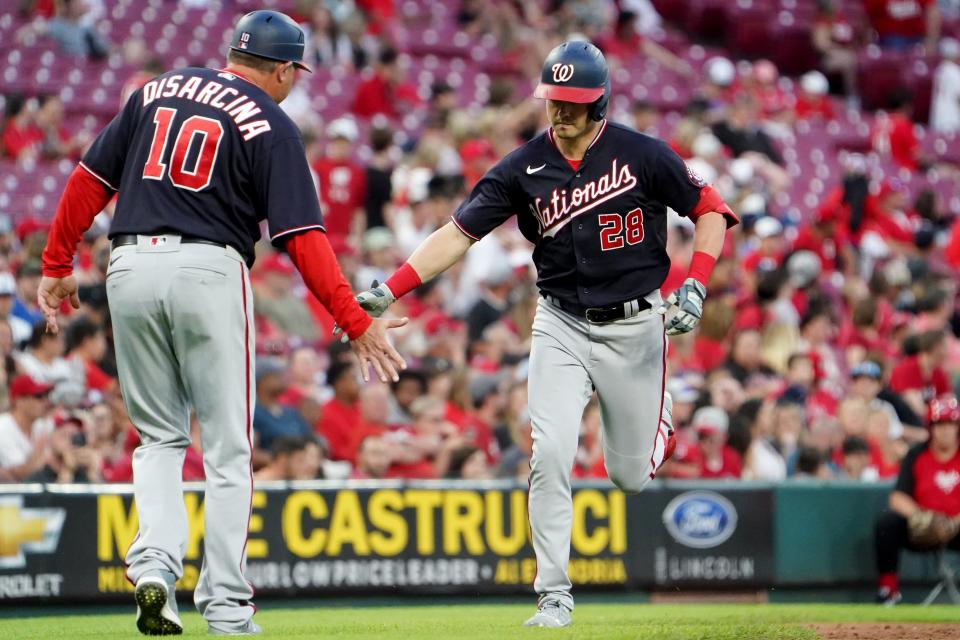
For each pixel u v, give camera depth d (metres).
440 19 63.81
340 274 16.36
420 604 27.11
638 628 18.22
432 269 18.44
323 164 42.19
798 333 41.03
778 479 31.12
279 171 16.27
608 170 17.97
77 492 25.27
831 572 29.88
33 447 27.23
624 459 19.36
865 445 34.00
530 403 18.48
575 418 18.25
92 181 16.86
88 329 30.19
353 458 31.38
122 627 20.17
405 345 36.84
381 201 42.91
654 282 18.41
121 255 16.30
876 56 69.69
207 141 16.25
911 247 49.66
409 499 27.22
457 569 27.41
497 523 27.72
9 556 24.73
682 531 28.86
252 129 16.36
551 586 18.20
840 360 42.75
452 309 39.72
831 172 56.69
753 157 51.56
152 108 16.56
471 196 18.55
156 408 16.70
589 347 18.47
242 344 16.55
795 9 72.31
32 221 37.66
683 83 62.16
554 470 18.05
